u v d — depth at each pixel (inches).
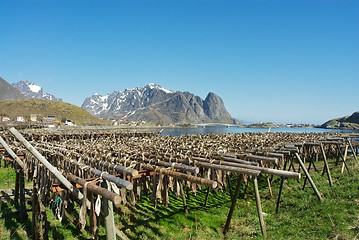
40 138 1128.8
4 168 631.2
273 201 438.0
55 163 449.7
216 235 328.2
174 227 343.3
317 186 482.0
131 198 327.6
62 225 331.6
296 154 459.8
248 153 503.8
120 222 353.4
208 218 373.7
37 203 297.3
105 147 650.8
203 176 404.5
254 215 384.2
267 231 326.6
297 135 1162.6
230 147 654.5
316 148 844.0
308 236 299.9
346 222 315.9
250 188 519.2
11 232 316.5
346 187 439.5
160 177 316.8
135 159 418.6
